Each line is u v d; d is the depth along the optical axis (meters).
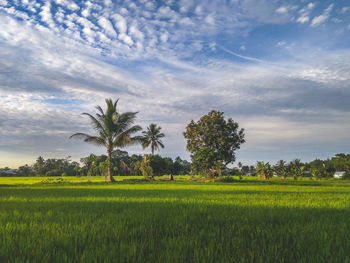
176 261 2.00
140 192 10.22
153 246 2.39
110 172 27.94
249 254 2.18
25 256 2.16
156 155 35.34
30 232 3.02
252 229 3.23
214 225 3.51
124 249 2.26
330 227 3.30
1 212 4.57
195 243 2.48
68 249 2.35
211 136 40.69
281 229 3.17
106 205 5.59
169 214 4.27
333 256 2.17
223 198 7.43
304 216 4.27
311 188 14.43
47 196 8.23
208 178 33.84
